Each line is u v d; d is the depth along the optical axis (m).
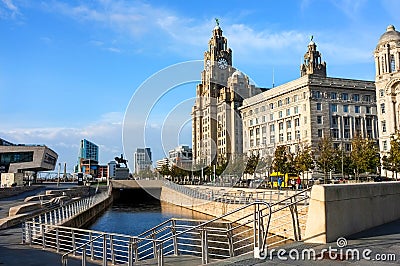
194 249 19.34
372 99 89.25
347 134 86.00
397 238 9.20
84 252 12.76
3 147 90.88
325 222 8.97
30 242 16.92
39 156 91.94
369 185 10.82
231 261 7.54
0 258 13.88
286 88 88.19
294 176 64.75
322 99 84.25
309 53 163.62
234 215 30.31
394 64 76.00
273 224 20.91
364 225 10.30
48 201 32.09
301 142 76.94
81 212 31.39
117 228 34.28
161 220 37.50
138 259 12.55
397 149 58.38
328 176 66.69
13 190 46.75
